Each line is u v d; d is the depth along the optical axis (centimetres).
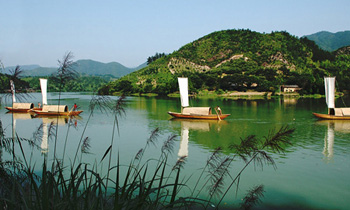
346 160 1875
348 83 13662
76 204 473
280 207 1180
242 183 1455
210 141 2505
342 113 4038
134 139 2556
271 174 1595
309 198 1284
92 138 2573
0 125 727
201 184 1416
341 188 1402
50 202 486
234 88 13788
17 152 1888
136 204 501
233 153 2023
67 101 8438
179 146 2294
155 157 1936
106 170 1600
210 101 8819
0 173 647
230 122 3769
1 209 471
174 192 557
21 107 4731
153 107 6412
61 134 2742
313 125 3484
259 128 3256
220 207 1143
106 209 521
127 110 5575
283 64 19175
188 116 4066
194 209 1101
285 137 539
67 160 1786
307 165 1762
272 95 12444
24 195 489
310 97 11356
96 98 570
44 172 486
